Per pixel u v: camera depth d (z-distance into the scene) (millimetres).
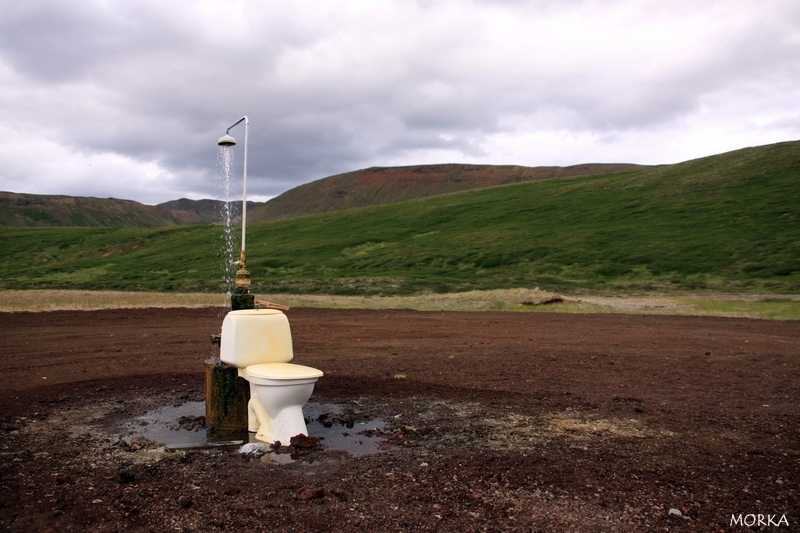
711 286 34688
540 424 7031
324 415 7305
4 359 11594
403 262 54031
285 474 5387
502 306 26500
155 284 47344
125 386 9117
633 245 48281
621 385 9320
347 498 4797
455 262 51906
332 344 14172
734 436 6543
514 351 12930
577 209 68000
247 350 6746
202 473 5418
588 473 5375
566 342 14672
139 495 4855
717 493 4938
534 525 4328
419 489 4996
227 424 6891
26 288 46375
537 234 57906
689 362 11562
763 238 44625
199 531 4211
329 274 51656
